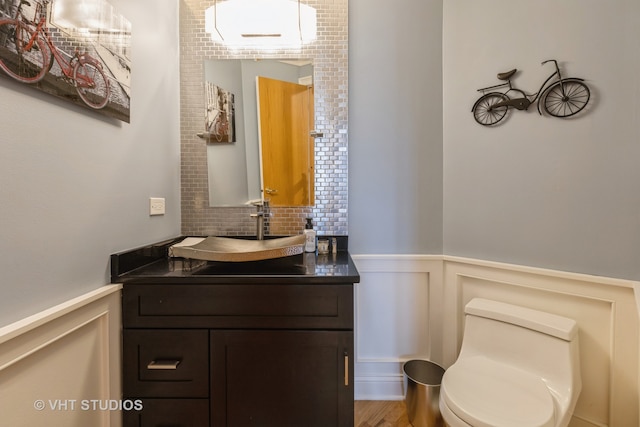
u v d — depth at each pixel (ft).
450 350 4.80
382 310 4.99
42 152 2.30
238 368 3.22
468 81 4.55
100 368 2.95
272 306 3.21
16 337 2.04
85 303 2.66
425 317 4.98
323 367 3.23
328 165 4.92
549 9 3.80
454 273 4.77
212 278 3.18
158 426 3.21
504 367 3.60
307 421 3.25
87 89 2.72
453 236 4.78
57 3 2.38
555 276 3.79
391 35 4.86
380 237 4.97
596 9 3.46
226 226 4.92
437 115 4.87
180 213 4.88
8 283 2.04
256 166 4.93
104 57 2.95
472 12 4.50
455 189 4.74
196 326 3.20
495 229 4.33
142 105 3.73
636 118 3.24
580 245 3.64
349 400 3.23
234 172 4.92
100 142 2.97
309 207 4.93
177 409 3.21
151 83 3.94
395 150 4.92
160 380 3.20
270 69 4.86
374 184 4.95
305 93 4.87
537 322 3.48
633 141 3.27
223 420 3.23
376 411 4.62
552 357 3.35
